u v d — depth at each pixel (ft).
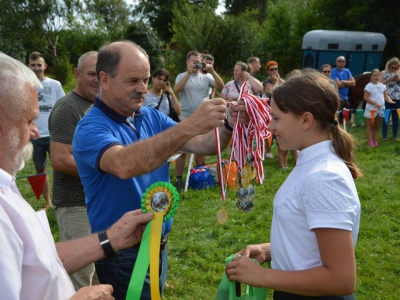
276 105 5.35
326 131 5.34
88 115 6.88
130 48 6.80
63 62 79.36
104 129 6.59
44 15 83.66
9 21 82.89
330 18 65.31
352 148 5.44
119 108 6.91
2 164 4.24
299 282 4.96
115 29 89.10
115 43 6.95
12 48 78.38
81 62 9.59
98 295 4.93
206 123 5.60
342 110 30.58
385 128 30.37
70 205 9.62
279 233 5.34
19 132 4.24
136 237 6.32
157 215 6.13
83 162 6.66
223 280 6.11
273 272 5.25
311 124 5.22
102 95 7.00
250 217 16.93
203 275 12.78
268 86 21.35
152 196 6.23
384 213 17.35
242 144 6.44
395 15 62.34
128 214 6.18
